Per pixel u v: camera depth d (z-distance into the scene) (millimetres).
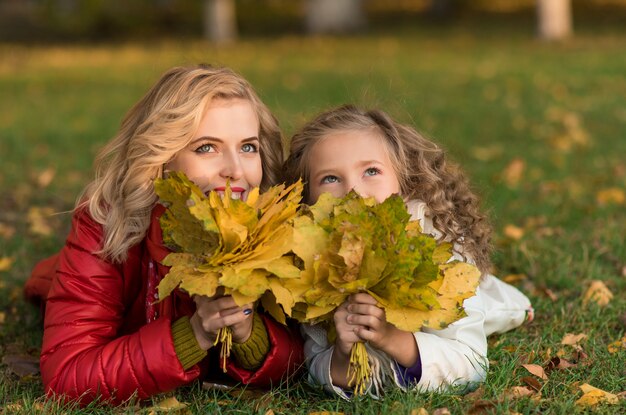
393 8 26438
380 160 3193
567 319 3758
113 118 9969
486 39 18203
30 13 26141
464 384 2955
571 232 4980
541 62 13797
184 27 23594
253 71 14195
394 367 2885
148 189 3047
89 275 3068
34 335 3842
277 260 2611
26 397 3068
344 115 3348
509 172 6277
